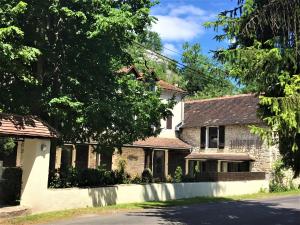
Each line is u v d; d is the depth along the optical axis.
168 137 40.28
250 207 23.05
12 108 18.50
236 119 39.31
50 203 18.19
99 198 21.00
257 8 13.41
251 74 13.01
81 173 21.97
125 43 19.14
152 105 19.91
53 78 18.80
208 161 40.91
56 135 17.69
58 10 16.86
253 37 13.52
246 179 33.41
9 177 18.06
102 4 17.09
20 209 16.44
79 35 18.30
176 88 40.44
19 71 16.31
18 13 15.90
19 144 27.98
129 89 19.86
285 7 12.72
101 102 17.70
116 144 20.31
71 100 17.81
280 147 13.54
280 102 12.21
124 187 22.77
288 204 25.12
